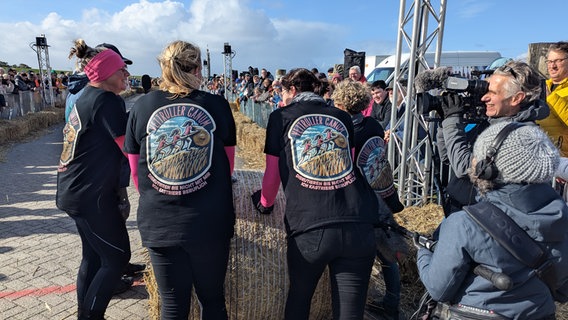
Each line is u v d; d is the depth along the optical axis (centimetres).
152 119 196
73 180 235
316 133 211
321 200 202
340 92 255
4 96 1294
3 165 864
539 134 148
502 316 150
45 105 1795
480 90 212
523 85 202
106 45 288
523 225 146
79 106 236
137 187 204
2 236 457
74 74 298
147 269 279
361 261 207
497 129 155
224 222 199
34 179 742
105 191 238
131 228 487
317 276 212
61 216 526
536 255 143
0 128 1133
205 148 196
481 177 152
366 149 254
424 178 505
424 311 188
